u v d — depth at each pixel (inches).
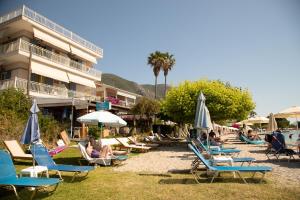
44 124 746.8
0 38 1226.0
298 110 736.3
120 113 1628.9
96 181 316.5
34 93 1109.1
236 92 1010.1
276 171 381.7
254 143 1008.9
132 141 748.0
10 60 1149.7
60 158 526.9
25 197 246.5
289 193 258.8
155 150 742.5
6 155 256.4
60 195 255.6
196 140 580.4
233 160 365.7
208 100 849.5
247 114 1026.1
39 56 1162.6
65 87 1392.7
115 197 250.8
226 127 2395.4
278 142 509.7
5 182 233.3
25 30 1189.1
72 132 1073.5
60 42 1317.7
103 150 445.7
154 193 263.9
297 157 555.5
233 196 251.4
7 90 775.1
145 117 1631.4
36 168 290.5
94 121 521.3
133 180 323.0
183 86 906.1
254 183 303.4
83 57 1483.8
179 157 572.7
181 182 312.2
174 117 916.0
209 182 312.2
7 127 615.8
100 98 1344.7
